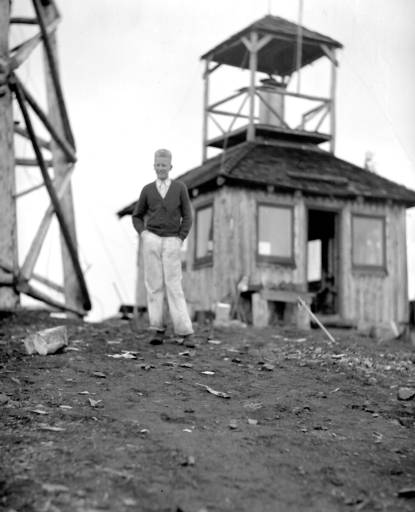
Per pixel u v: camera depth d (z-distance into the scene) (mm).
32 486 4801
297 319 16438
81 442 5746
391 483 5402
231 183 19094
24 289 13242
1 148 12680
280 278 19406
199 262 19922
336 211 20266
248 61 21781
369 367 9273
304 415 7062
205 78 22172
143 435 6047
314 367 9102
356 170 21453
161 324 9922
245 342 10797
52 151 15609
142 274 22016
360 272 20328
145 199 9719
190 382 7992
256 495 4992
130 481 5004
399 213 21047
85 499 4660
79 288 15977
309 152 21547
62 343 9133
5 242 12789
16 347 9422
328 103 21438
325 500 4992
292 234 19672
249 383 8141
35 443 5652
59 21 15047
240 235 19125
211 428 6426
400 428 6805
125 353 9156
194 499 4828
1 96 12680
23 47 13289
